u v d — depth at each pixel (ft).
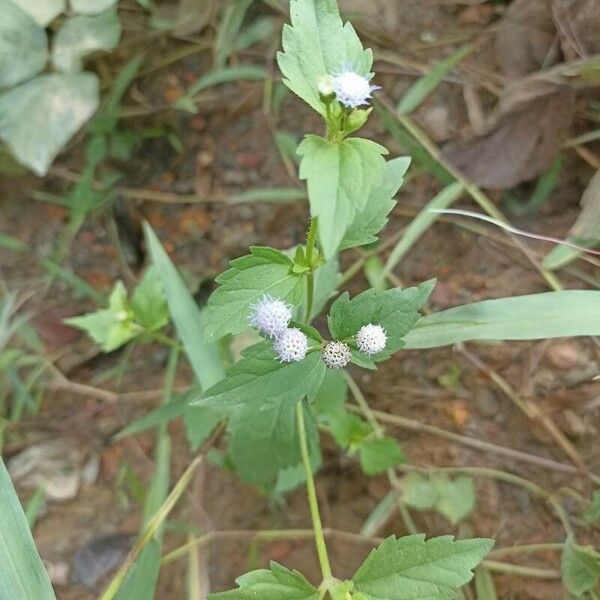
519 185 0.56
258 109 0.63
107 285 0.63
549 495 0.50
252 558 0.52
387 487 0.54
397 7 0.60
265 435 0.45
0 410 0.58
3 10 0.54
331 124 0.30
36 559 0.38
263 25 0.61
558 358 0.51
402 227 0.58
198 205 0.63
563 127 0.55
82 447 0.58
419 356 0.55
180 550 0.51
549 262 0.52
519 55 0.56
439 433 0.53
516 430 0.52
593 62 0.51
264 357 0.35
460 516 0.50
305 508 0.54
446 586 0.34
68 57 0.56
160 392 0.59
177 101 0.63
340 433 0.49
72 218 0.63
